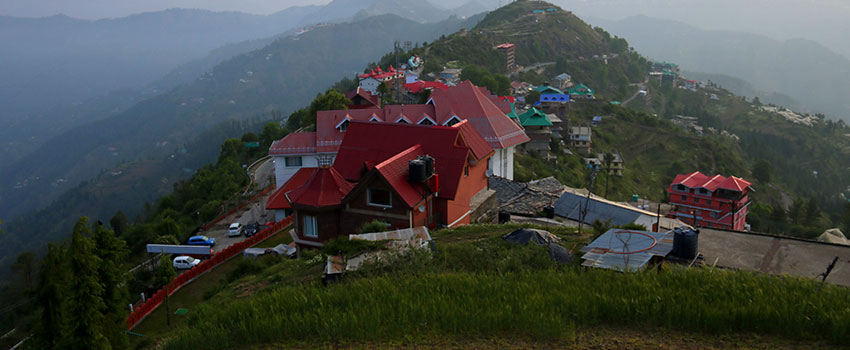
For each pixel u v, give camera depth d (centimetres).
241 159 10838
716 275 1420
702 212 7669
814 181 18125
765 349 1066
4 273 11762
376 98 10612
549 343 1159
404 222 3428
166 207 9456
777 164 19200
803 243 1830
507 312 1285
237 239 6016
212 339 1379
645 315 1235
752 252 1794
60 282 1959
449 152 3762
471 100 6231
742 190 7425
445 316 1305
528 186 4903
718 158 15362
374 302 1473
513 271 1850
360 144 4019
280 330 1370
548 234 2523
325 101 9925
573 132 14075
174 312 3544
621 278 1466
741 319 1162
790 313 1143
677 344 1112
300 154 5969
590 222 3825
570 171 10375
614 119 17688
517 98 16725
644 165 14888
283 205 5428
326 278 2033
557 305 1334
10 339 4403
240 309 1588
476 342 1199
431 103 6319
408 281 1655
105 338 1991
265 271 3148
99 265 2078
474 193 4081
